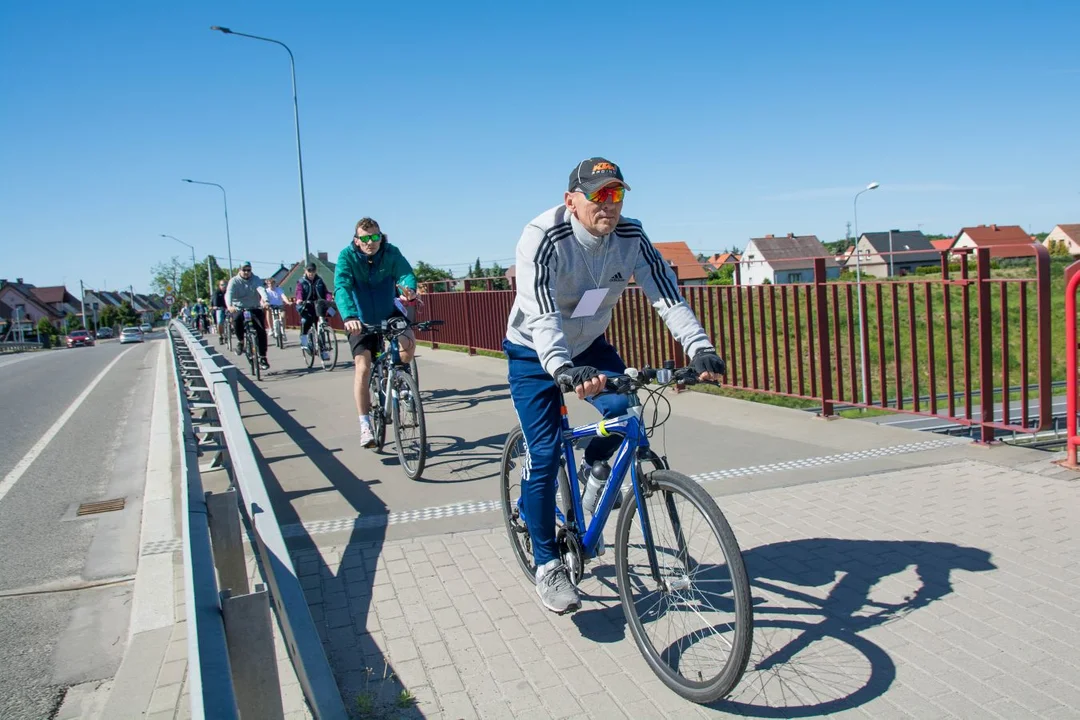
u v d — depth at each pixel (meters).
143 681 3.19
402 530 4.34
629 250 3.07
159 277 102.19
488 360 12.20
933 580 3.30
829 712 2.46
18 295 101.50
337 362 13.95
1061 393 9.30
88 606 4.09
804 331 12.05
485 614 3.29
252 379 12.24
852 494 4.48
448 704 2.64
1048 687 2.51
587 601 3.37
